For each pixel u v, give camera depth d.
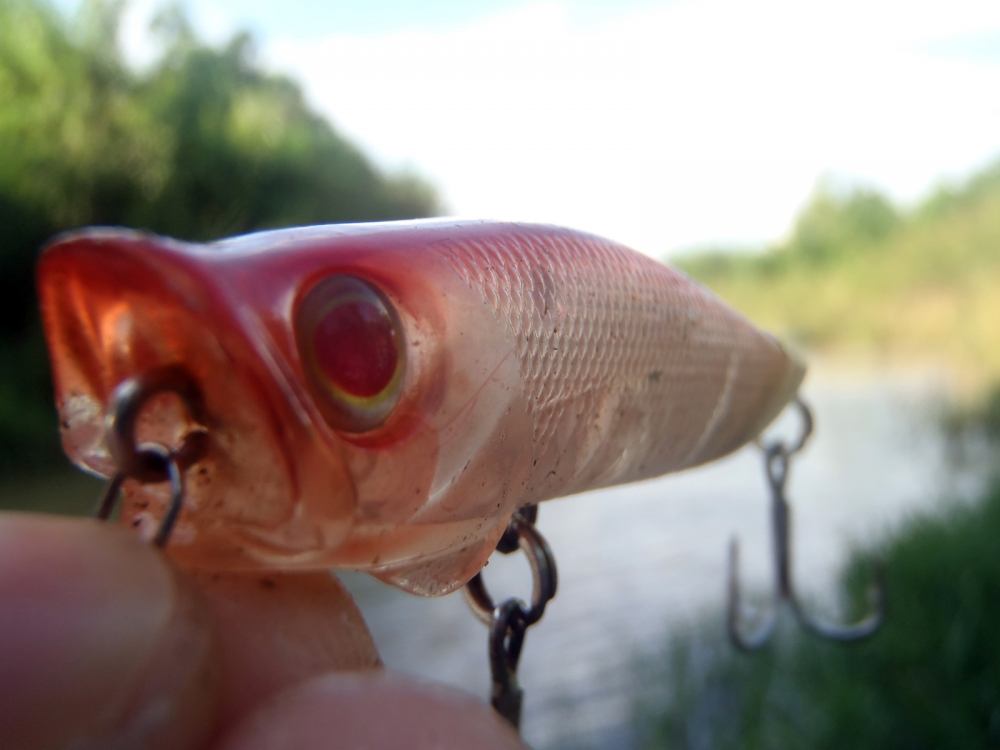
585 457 0.05
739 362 0.06
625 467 0.05
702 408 0.06
